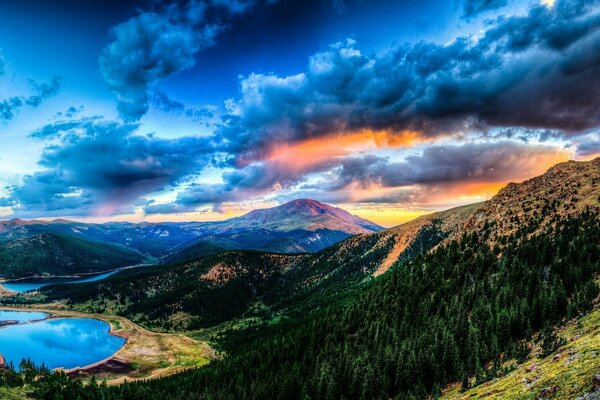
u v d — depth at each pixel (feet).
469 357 347.97
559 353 236.84
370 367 420.77
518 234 551.59
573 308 319.68
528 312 352.49
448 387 344.08
